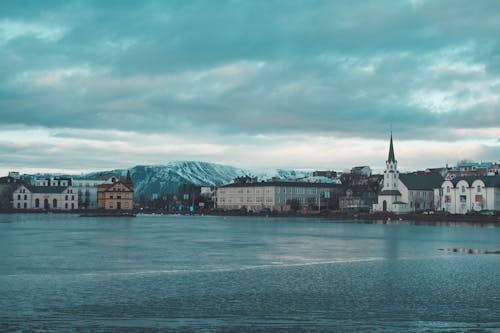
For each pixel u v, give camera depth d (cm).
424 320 3609
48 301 4097
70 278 5141
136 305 3994
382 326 3462
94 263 6281
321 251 7856
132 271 5631
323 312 3816
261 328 3409
